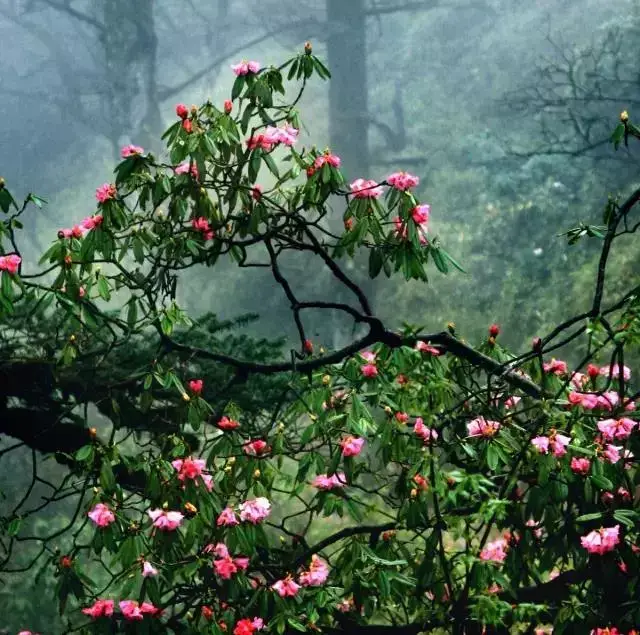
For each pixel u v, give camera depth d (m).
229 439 6.14
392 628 6.58
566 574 6.39
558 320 17.08
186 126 5.95
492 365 6.49
